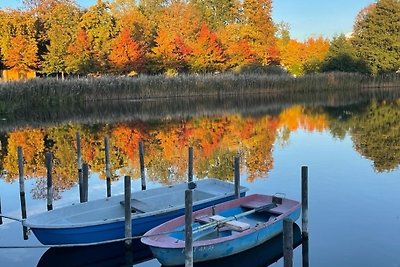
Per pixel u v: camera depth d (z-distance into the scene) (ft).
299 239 30.32
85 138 75.41
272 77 153.28
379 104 124.98
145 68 154.20
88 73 151.23
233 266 27.30
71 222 29.60
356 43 183.11
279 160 57.00
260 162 56.29
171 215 31.40
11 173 53.21
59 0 168.66
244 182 46.47
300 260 27.14
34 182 48.93
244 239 26.99
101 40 154.10
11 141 73.20
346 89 169.68
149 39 165.68
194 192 35.99
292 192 42.52
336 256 27.71
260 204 32.48
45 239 28.04
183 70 161.89
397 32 179.01
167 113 109.50
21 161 38.93
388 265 26.48
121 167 55.01
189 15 177.06
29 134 79.66
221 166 54.65
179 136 76.79
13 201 42.04
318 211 36.04
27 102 107.04
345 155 58.75
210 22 205.57
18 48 150.51
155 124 91.25
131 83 130.11
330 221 33.71
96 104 124.16
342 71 174.91
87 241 28.27
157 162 57.41
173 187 36.17
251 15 178.40
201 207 32.94
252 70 162.40
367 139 70.64
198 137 75.61
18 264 28.07
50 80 115.75
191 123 92.48
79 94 119.24
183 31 171.94
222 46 171.83
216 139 73.67
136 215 29.55
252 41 179.32
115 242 29.07
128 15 166.91
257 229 27.63
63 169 54.65
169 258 25.07
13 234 33.40
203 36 163.43
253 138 74.13
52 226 27.27
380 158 56.18
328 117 99.19
